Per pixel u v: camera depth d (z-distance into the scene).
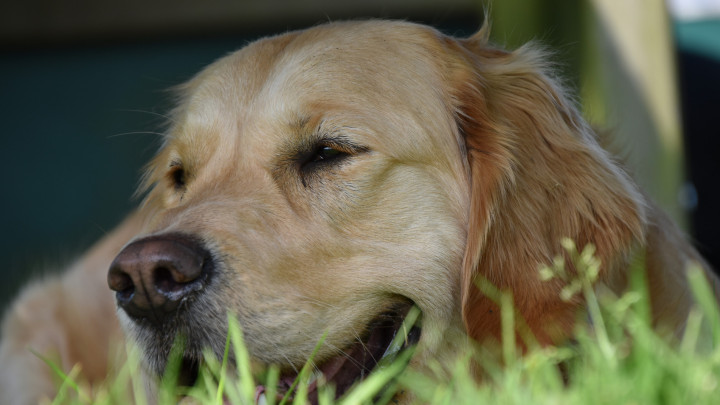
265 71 3.60
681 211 6.64
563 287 3.32
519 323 3.30
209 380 2.84
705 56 9.04
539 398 2.53
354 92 3.42
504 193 3.44
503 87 3.78
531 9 6.32
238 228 3.11
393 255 3.31
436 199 3.46
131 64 9.80
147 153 9.55
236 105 3.55
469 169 3.62
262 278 3.04
